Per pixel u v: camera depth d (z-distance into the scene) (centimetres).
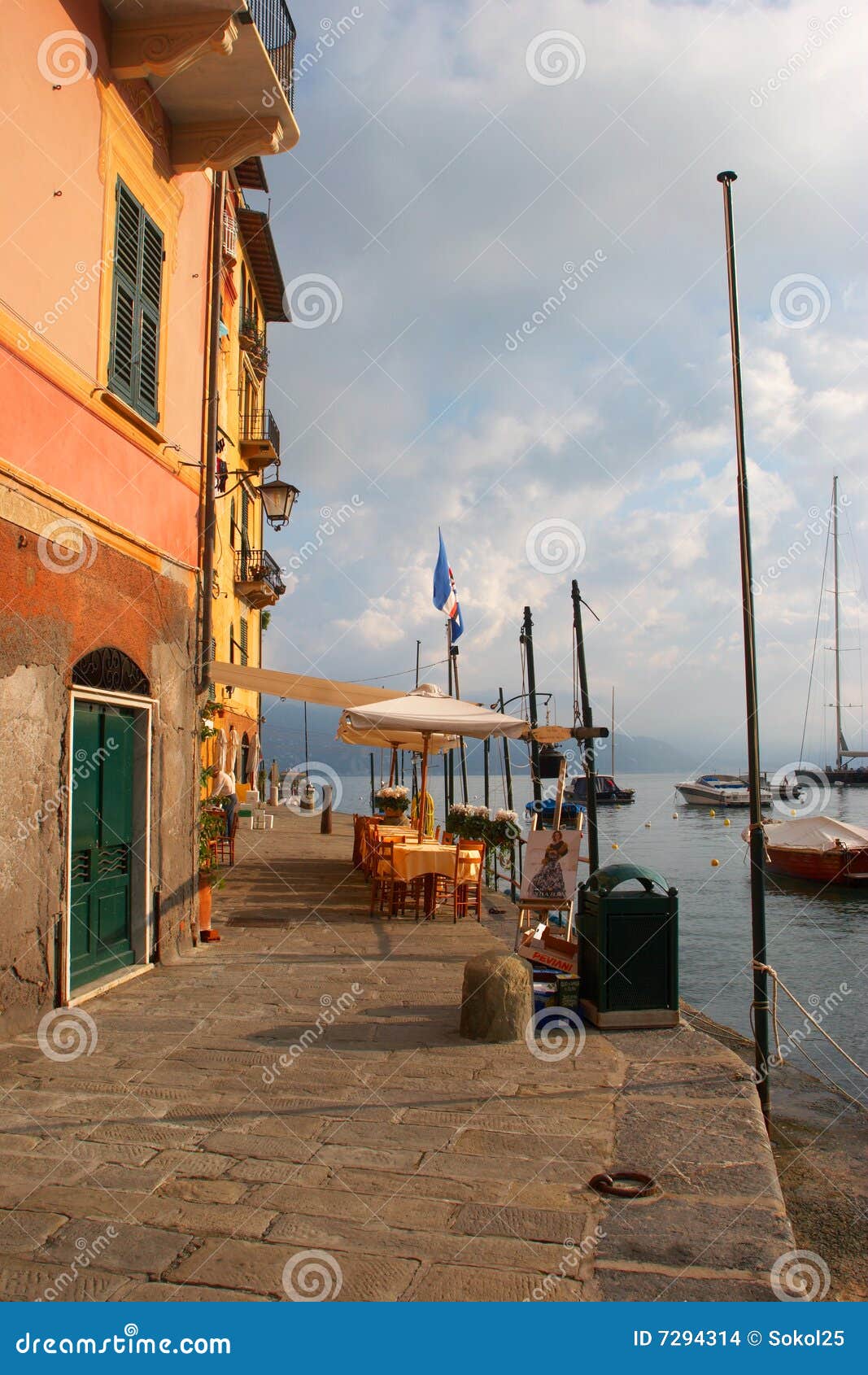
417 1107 530
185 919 978
